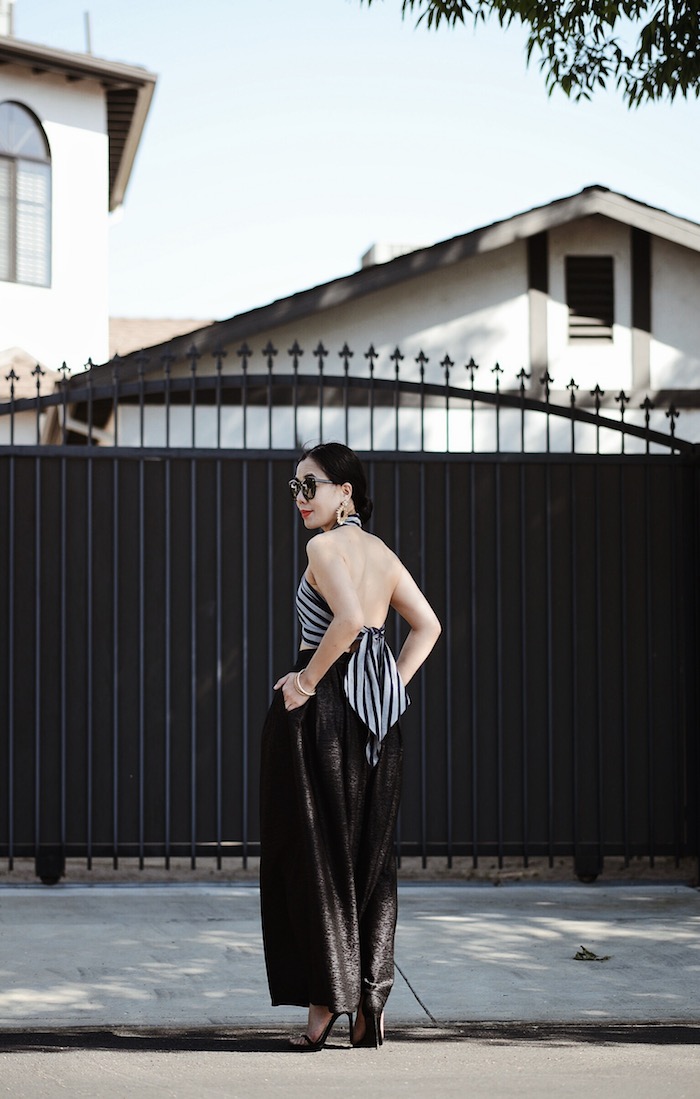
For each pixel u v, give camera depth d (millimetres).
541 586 6656
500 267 10875
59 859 6434
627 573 6695
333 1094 3461
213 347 10414
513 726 6633
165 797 6496
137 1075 3633
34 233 19562
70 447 6496
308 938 3814
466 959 4992
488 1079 3609
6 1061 3770
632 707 6676
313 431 10375
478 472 6648
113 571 6512
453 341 10758
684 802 6668
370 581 3965
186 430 10336
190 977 4684
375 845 3852
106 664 6504
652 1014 4273
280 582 6566
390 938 3889
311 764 3805
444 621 6613
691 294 10984
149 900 6094
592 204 10773
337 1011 3709
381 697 3854
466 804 6598
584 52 7184
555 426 10703
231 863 7258
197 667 6527
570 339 10875
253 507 6566
